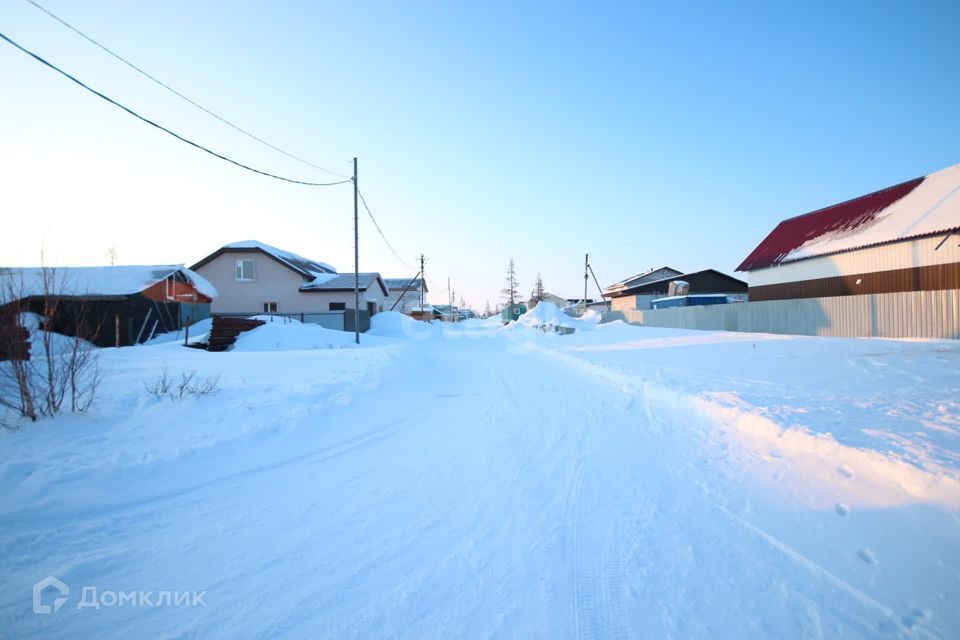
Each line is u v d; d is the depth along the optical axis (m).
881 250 18.89
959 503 3.37
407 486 4.48
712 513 3.74
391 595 2.77
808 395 7.08
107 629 2.46
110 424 5.51
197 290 25.05
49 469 4.20
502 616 2.58
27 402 5.20
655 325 29.75
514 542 3.39
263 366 10.59
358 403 7.97
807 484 4.07
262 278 32.56
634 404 7.96
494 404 8.35
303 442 5.84
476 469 4.95
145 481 4.38
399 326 33.12
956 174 18.55
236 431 5.72
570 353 16.36
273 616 2.58
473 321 78.69
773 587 2.77
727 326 23.00
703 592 2.76
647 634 2.43
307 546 3.34
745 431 5.71
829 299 17.55
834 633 2.37
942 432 4.84
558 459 5.24
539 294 86.12
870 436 4.76
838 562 2.96
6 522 3.46
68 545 3.28
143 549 3.28
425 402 8.53
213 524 3.66
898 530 3.22
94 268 21.80
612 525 3.63
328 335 21.70
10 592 2.74
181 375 8.64
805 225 25.73
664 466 4.86
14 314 5.27
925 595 2.59
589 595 2.76
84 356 6.01
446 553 3.25
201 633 2.44
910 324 14.81
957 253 16.16
